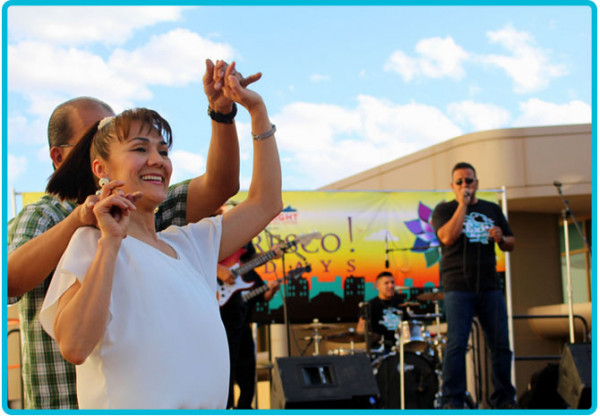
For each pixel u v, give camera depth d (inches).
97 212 60.0
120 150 68.1
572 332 223.8
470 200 206.5
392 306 258.8
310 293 265.6
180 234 70.8
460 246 199.3
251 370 220.5
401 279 269.6
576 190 426.0
